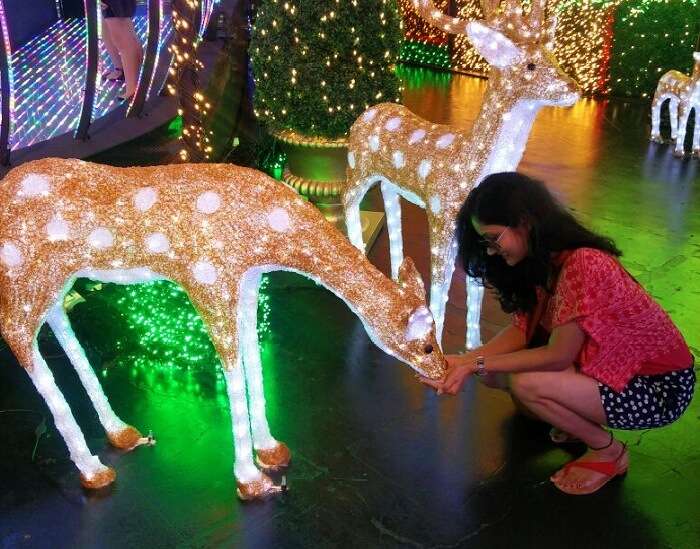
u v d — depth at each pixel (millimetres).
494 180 2262
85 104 4457
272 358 3350
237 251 2262
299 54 4348
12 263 2268
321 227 2326
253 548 2293
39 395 3059
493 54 2904
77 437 2490
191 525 2383
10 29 7598
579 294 2250
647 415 2418
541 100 2922
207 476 2596
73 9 9156
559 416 2479
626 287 2260
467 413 2963
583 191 5938
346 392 3100
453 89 10250
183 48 4203
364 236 4672
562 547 2320
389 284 2303
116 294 3766
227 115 5656
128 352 3322
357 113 4469
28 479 2588
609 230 5074
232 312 2293
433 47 11945
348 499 2500
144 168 2359
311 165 4676
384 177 3576
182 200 2264
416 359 2283
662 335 2342
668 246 4789
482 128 3033
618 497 2516
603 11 9344
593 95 9766
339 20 4266
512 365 2365
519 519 2426
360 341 3508
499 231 2268
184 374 3195
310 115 4465
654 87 9234
